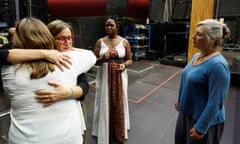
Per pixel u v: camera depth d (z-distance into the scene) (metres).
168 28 7.77
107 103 2.02
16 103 0.82
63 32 1.04
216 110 1.14
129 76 5.29
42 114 0.82
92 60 1.05
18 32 0.86
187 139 1.38
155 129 2.60
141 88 4.34
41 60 0.83
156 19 9.26
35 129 0.82
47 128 0.83
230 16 8.37
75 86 0.93
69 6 4.48
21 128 0.82
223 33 1.21
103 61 1.99
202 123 1.17
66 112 0.88
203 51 1.23
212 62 1.16
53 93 0.82
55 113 0.85
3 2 4.08
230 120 2.84
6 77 0.82
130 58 2.14
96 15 4.66
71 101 0.91
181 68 6.34
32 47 0.85
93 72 4.86
